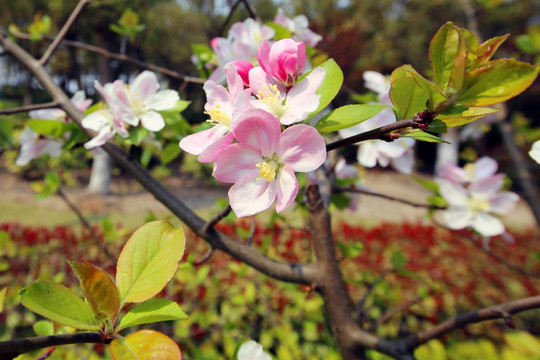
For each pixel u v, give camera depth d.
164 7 3.33
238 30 0.29
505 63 0.11
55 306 0.12
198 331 0.55
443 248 1.13
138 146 0.24
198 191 2.79
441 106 0.12
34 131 0.29
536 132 0.56
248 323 0.65
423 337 0.23
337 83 0.15
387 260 0.96
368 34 3.11
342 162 0.36
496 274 1.00
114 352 0.12
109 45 2.61
